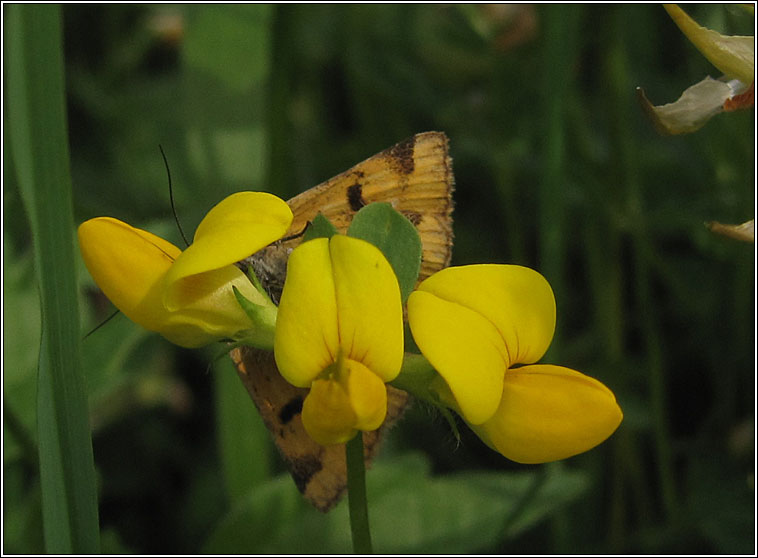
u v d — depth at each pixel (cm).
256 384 12
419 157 12
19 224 16
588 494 17
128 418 18
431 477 14
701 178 18
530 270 11
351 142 21
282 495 14
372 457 12
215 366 15
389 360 10
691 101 12
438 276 11
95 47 22
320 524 14
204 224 11
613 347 18
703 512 16
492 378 11
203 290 11
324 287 10
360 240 10
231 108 17
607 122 17
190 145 17
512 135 19
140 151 19
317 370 10
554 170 16
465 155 19
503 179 19
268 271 12
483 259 20
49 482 12
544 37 16
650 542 16
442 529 14
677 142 18
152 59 22
